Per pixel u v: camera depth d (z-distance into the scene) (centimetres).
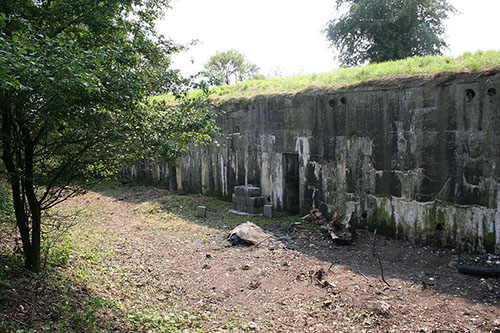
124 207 1586
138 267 885
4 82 423
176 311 689
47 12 603
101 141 627
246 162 1498
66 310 577
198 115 687
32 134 636
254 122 1449
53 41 521
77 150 653
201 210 1380
